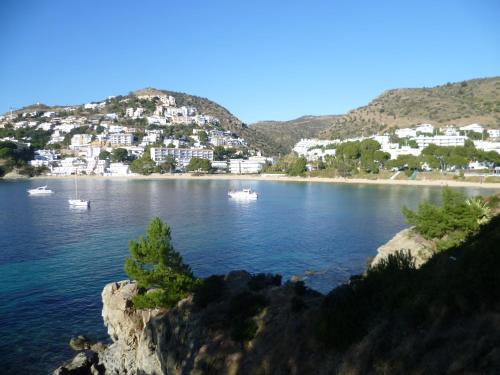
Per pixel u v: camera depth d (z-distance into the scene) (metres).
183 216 114.00
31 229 93.00
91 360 37.72
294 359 23.22
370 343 19.70
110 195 171.00
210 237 86.38
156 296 35.59
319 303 28.17
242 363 25.88
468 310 17.16
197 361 27.86
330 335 21.95
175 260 39.38
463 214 50.34
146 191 190.75
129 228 94.88
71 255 70.06
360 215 115.00
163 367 32.06
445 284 19.38
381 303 22.39
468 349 15.38
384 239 85.12
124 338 37.84
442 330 17.41
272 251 75.56
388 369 17.83
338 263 68.25
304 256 72.50
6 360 37.50
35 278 57.75
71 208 128.50
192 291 36.19
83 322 44.91
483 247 19.83
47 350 39.44
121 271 61.25
